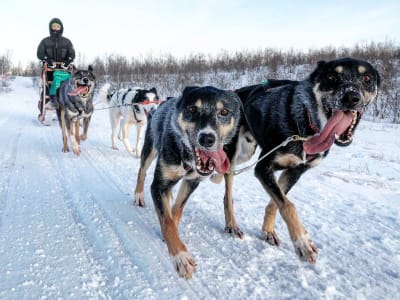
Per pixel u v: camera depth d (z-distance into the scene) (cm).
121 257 255
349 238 294
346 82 256
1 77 3212
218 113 275
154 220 328
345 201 386
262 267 250
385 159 596
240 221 329
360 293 220
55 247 265
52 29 834
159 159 282
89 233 292
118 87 1931
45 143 665
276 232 309
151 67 2364
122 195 390
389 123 1031
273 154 279
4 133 746
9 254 252
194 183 296
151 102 579
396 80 1392
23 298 205
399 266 252
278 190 267
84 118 688
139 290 217
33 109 1338
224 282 230
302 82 288
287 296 217
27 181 421
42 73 852
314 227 315
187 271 230
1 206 341
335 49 2134
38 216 321
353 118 257
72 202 360
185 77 1902
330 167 534
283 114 287
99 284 223
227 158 282
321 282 231
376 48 1903
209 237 296
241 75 1930
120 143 710
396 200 394
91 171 480
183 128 273
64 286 218
